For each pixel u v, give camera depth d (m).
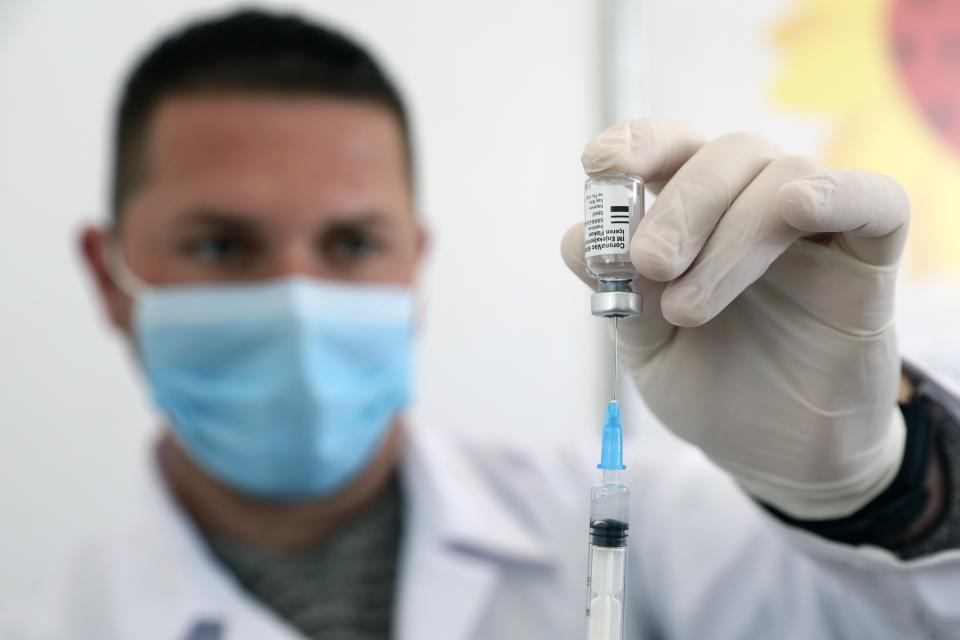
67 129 1.75
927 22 1.85
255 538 1.30
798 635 1.09
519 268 1.88
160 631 1.20
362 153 1.29
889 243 0.70
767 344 0.78
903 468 0.81
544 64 1.92
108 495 1.70
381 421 1.32
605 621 0.71
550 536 1.40
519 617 1.31
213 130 1.25
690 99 1.88
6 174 1.72
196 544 1.27
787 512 0.85
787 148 1.85
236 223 1.25
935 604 0.82
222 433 1.25
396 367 1.32
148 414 1.73
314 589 1.27
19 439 1.69
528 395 1.86
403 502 1.38
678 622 1.27
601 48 1.92
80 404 1.71
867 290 0.72
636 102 1.88
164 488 1.33
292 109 1.26
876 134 1.83
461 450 1.55
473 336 1.86
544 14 1.92
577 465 1.51
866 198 0.65
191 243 1.27
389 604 1.29
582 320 1.88
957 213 1.81
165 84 1.27
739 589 1.20
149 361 1.29
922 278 1.80
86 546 1.39
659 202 0.66
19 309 1.71
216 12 1.82
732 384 0.79
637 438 1.83
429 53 1.90
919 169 1.83
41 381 1.70
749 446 0.81
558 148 1.91
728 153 0.69
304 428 1.22
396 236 1.35
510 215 1.89
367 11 1.88
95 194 1.75
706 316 0.66
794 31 1.86
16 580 1.65
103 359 1.72
